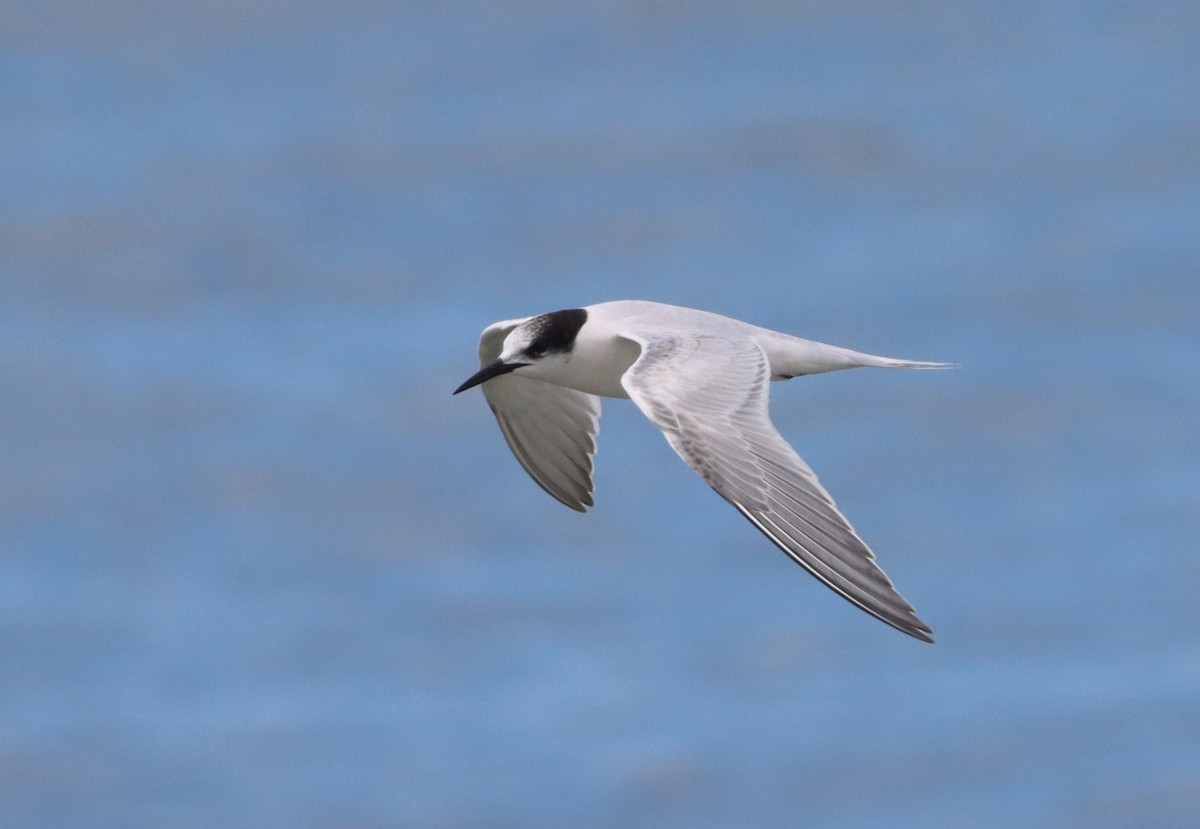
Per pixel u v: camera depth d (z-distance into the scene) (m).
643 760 18.05
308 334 33.00
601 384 9.48
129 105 52.91
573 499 10.84
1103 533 22.58
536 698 19.48
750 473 7.40
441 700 19.48
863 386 28.27
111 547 24.16
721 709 19.02
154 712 19.67
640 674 19.84
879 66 53.38
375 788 17.86
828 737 18.42
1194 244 34.62
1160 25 56.12
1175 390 27.34
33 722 19.42
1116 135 44.12
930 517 23.50
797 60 54.75
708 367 8.00
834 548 7.13
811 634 20.58
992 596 21.17
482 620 21.33
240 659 20.72
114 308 35.03
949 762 17.83
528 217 39.84
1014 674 19.41
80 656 20.97
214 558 23.67
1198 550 21.84
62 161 46.75
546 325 9.41
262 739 18.89
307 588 22.52
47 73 57.44
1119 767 17.59
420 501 25.17
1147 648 19.73
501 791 17.80
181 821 17.56
